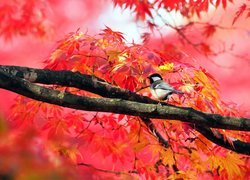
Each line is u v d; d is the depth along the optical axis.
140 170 10.61
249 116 10.89
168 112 8.90
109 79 10.02
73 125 10.39
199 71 9.94
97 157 12.15
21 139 6.31
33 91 8.63
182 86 9.73
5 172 6.04
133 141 10.57
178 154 10.58
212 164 10.44
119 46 10.02
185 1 13.34
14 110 10.15
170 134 10.91
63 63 9.99
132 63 9.88
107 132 11.02
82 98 8.78
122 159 10.87
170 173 10.71
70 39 10.00
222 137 10.00
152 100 9.50
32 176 6.07
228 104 10.77
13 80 8.55
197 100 9.72
